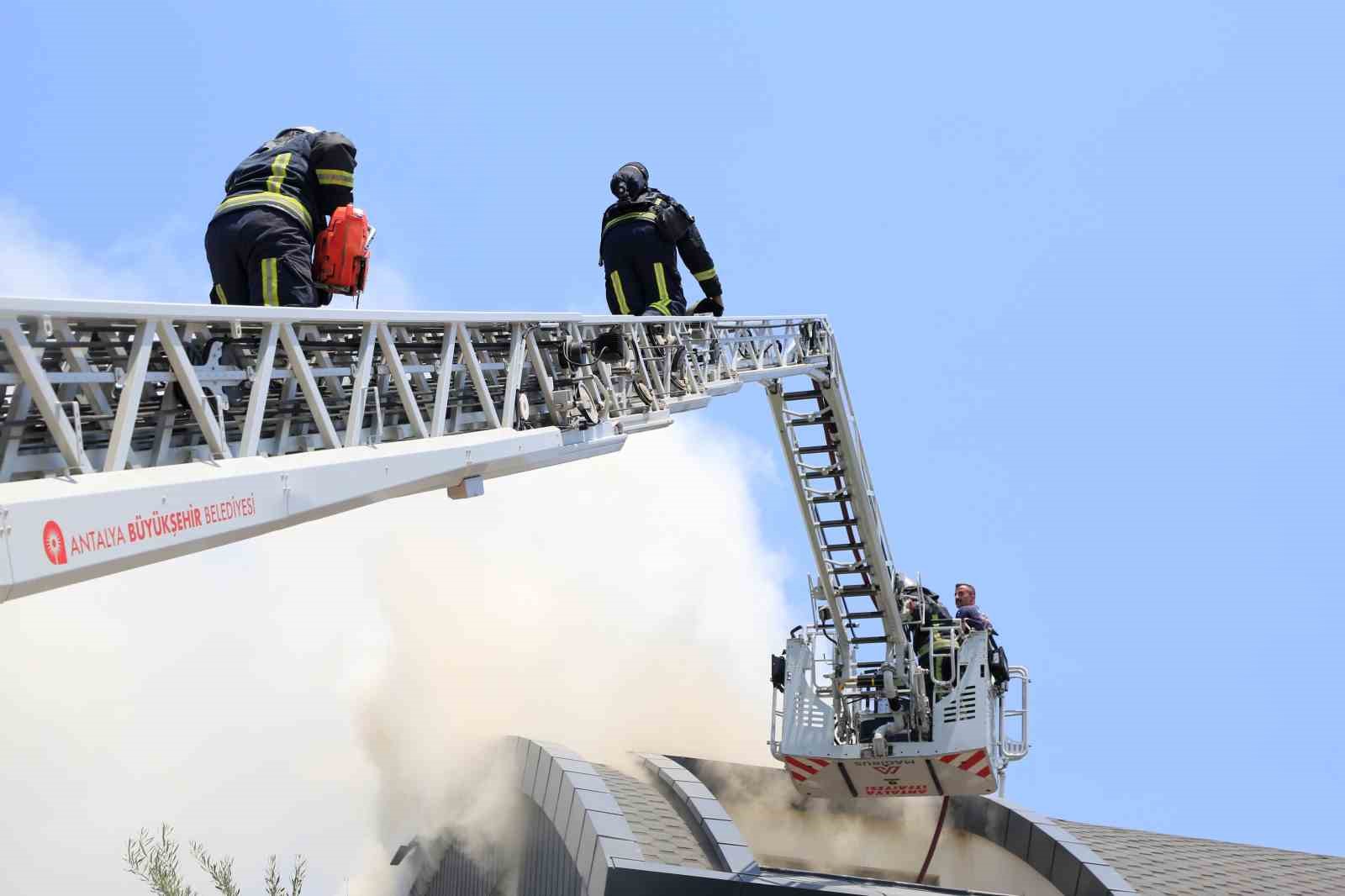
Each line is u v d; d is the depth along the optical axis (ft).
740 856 77.82
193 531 30.14
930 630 81.25
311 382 36.27
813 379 78.23
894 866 98.22
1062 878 87.56
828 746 79.92
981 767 77.36
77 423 28.76
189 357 34.40
